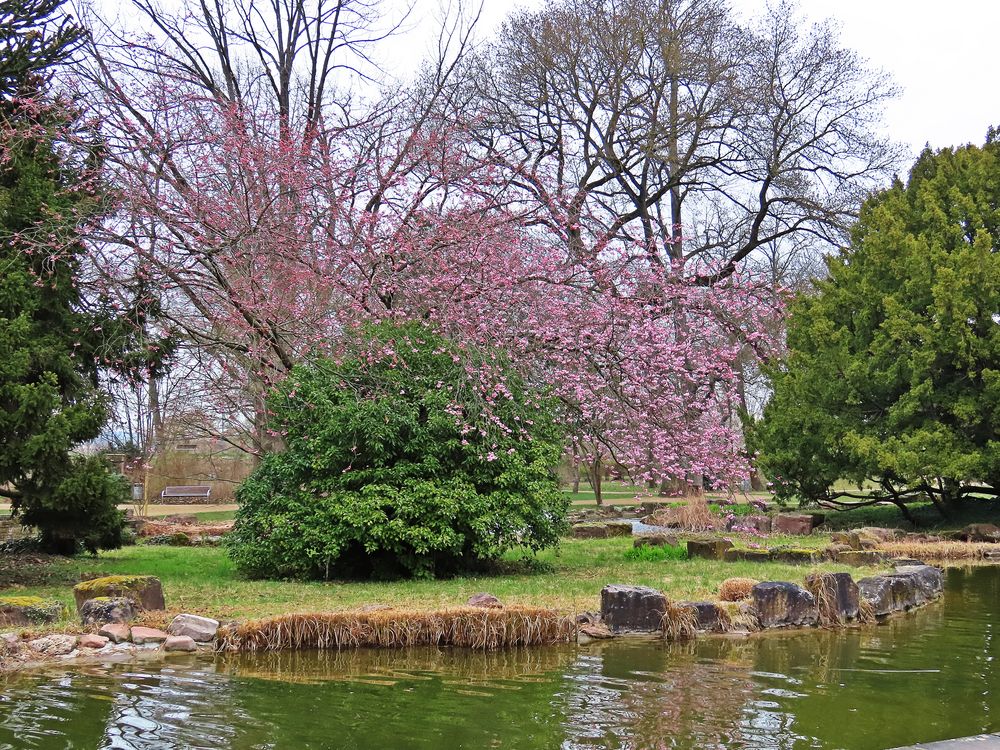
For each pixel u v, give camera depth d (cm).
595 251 1355
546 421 1237
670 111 2641
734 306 1499
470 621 790
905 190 2309
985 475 1788
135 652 738
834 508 2202
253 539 1142
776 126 2508
